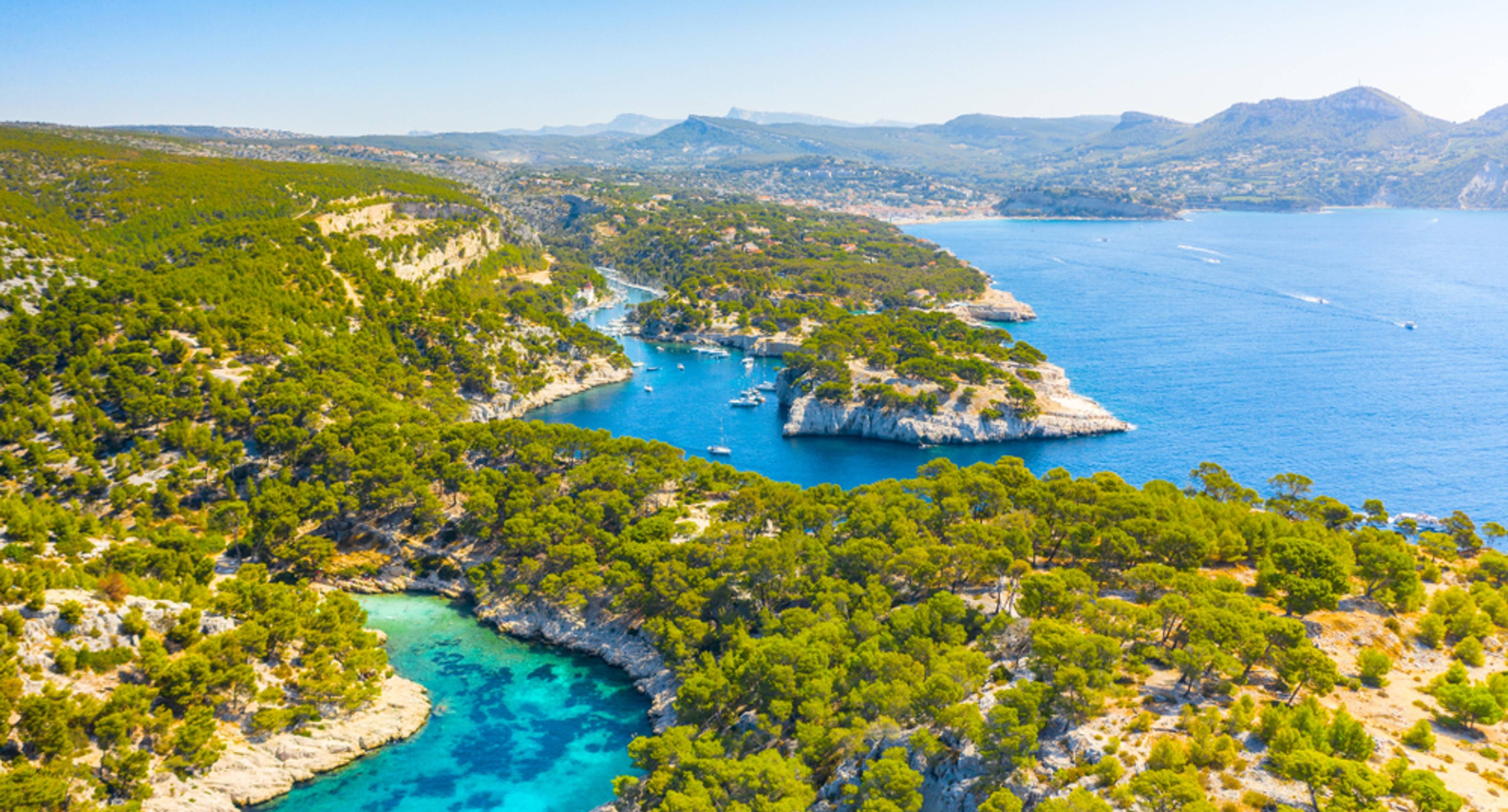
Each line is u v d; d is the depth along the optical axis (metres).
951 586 136.12
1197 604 111.56
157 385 199.62
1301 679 97.88
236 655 116.38
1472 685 98.25
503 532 160.12
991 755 89.81
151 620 118.19
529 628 146.38
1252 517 148.75
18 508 143.00
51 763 93.56
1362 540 143.88
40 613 108.88
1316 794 80.19
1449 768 85.50
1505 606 117.19
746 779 90.19
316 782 111.94
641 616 143.62
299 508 163.75
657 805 96.62
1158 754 86.00
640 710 128.38
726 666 116.06
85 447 180.12
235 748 110.00
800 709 104.88
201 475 177.62
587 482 180.62
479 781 113.00
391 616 151.25
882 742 98.06
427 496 170.50
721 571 141.75
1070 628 105.06
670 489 185.62
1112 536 135.50
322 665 120.12
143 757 98.69
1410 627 116.31
